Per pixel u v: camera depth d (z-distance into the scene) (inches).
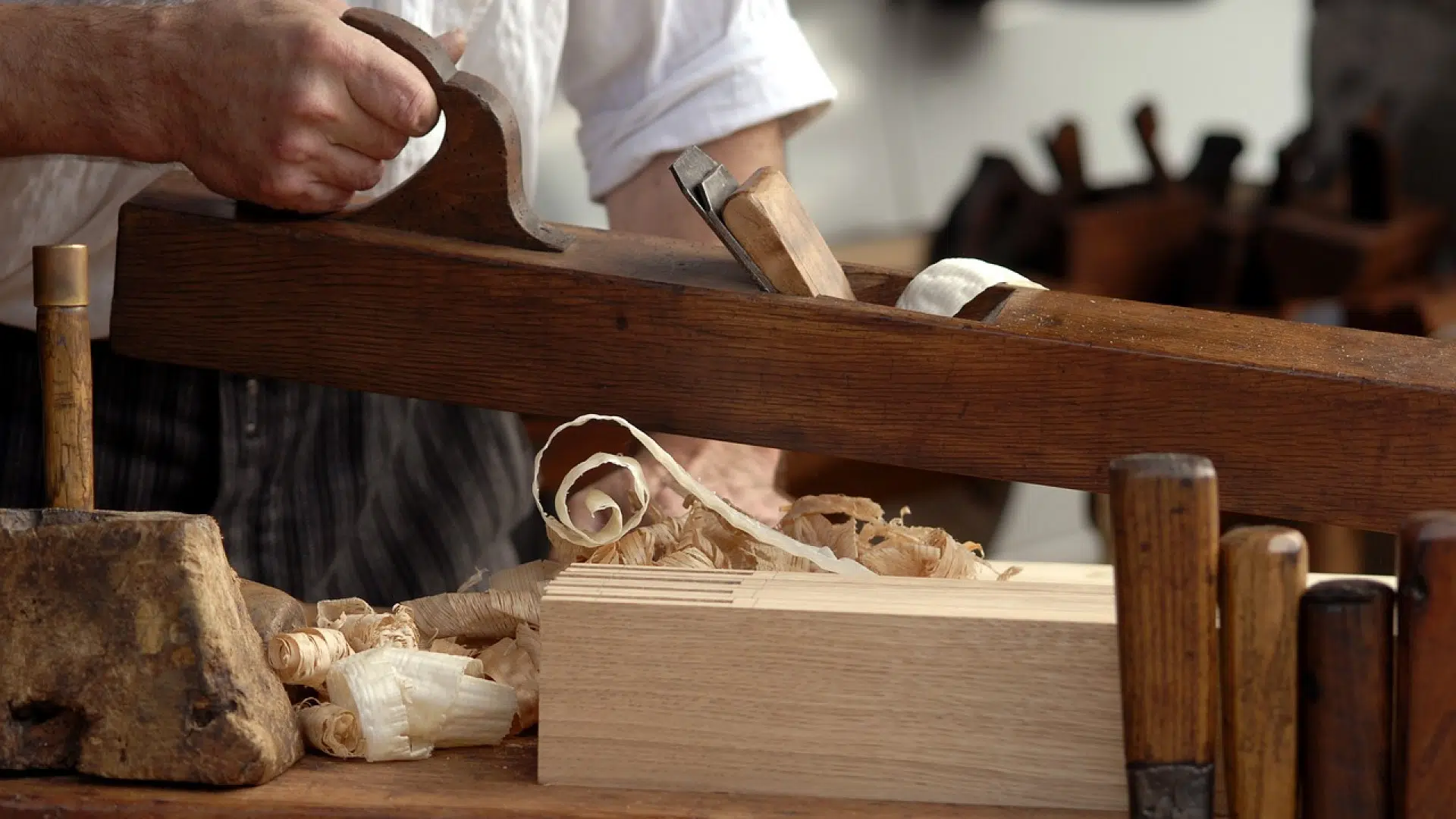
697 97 78.1
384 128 65.1
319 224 66.1
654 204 79.4
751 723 58.9
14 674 59.3
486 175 65.3
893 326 63.2
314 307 66.0
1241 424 62.2
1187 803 56.0
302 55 64.1
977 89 202.4
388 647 61.7
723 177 64.1
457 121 64.9
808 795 59.1
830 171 180.5
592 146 80.5
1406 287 135.6
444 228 65.9
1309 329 64.3
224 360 66.9
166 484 74.4
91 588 59.2
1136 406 62.6
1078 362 62.6
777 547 63.2
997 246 143.3
